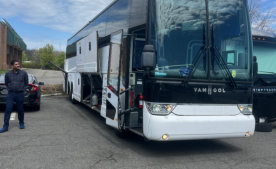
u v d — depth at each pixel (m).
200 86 5.09
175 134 4.85
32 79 10.42
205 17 5.31
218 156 5.49
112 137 6.87
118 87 6.18
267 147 6.29
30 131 7.23
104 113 7.39
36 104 10.23
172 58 5.05
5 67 28.52
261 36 9.27
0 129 7.27
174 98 4.95
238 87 5.37
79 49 10.89
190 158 5.31
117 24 6.91
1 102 9.39
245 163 5.09
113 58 6.64
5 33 28.67
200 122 4.98
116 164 4.87
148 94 5.00
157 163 4.97
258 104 8.23
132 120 5.83
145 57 4.77
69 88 13.84
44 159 5.05
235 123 5.22
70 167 4.68
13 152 5.43
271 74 8.74
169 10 5.19
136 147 6.00
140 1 5.73
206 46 5.21
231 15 5.53
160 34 5.06
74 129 7.65
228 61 5.37
